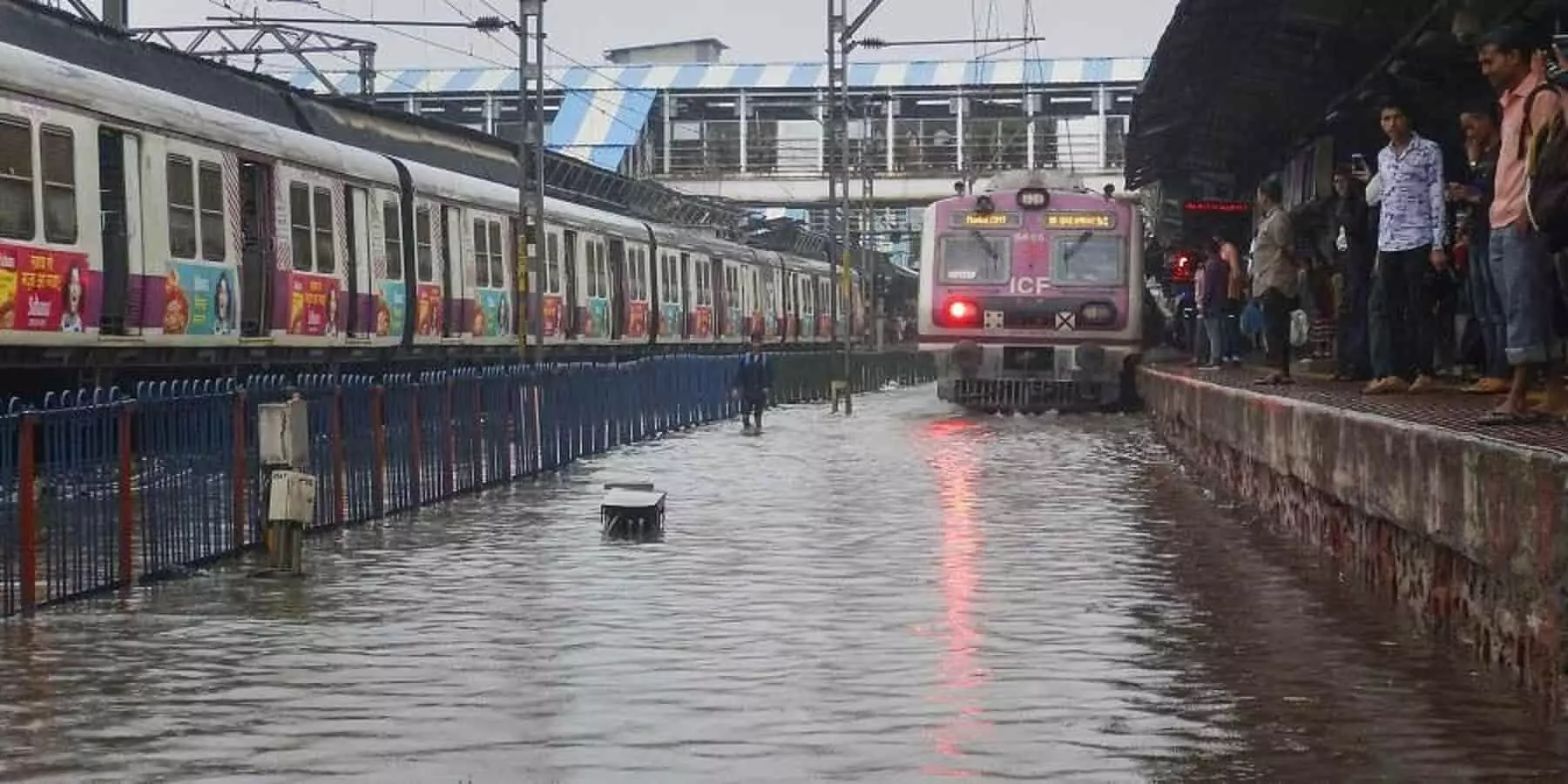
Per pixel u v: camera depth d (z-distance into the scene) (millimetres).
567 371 38531
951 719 12617
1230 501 28531
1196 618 16984
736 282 87375
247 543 22953
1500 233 16734
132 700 13414
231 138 38156
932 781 10867
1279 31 36938
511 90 112625
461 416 31453
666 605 18016
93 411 19266
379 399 27297
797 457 39719
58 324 30484
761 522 25953
